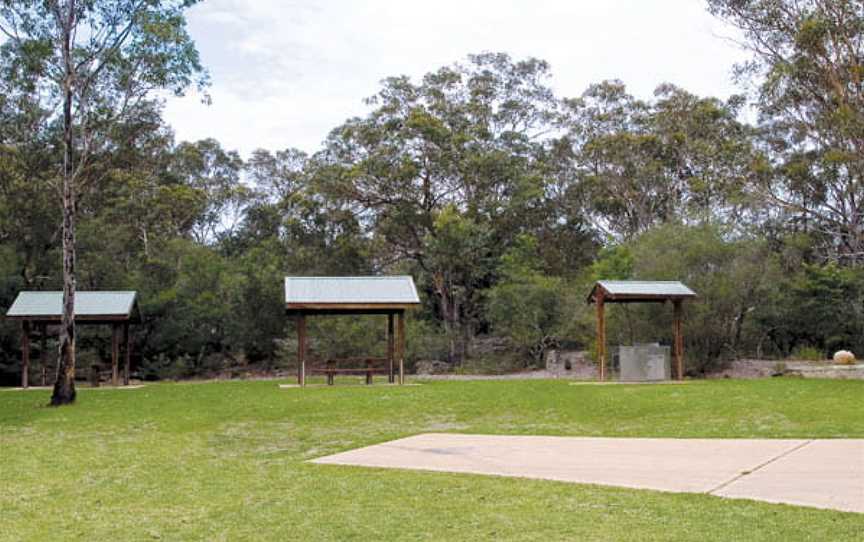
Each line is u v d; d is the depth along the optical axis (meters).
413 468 8.60
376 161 38.66
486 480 7.68
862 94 23.20
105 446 11.27
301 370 21.73
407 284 22.84
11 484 8.06
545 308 32.56
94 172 31.55
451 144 39.81
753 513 5.97
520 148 42.41
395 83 41.50
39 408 17.44
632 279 27.06
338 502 6.80
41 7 18.75
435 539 5.45
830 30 22.69
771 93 25.61
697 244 25.28
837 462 8.30
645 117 43.31
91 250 35.22
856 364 22.44
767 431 11.38
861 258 32.03
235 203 53.81
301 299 21.45
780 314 27.83
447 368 33.84
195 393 19.91
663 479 7.53
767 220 36.31
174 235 43.56
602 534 5.46
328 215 40.62
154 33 18.67
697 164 41.25
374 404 16.09
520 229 41.44
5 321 31.44
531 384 20.64
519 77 44.25
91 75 19.36
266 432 12.76
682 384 19.20
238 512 6.50
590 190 44.00
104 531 5.93
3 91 21.70
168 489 7.67
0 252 32.09
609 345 26.94
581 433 12.02
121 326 34.34
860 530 5.39
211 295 35.56
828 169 31.27
